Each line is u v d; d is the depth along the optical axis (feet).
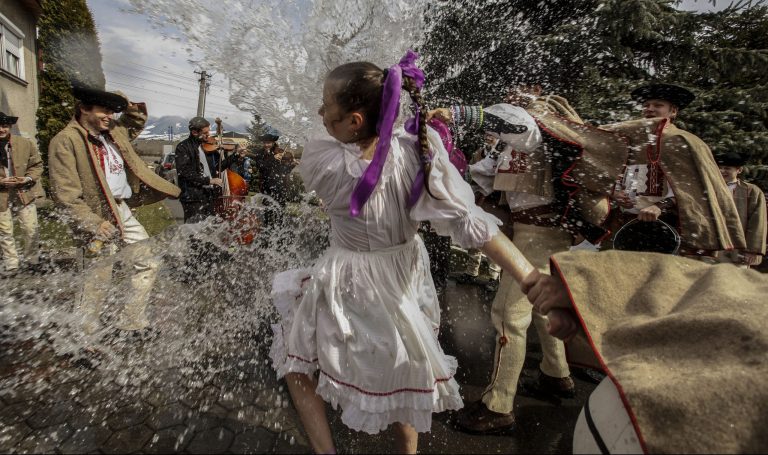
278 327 5.43
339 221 4.65
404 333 4.56
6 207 13.74
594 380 8.96
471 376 8.82
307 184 4.64
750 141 15.79
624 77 17.25
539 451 6.63
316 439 4.60
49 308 10.52
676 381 2.63
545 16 16.44
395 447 6.33
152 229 19.66
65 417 6.72
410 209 4.47
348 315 4.54
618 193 7.81
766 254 12.85
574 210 6.89
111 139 9.78
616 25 15.81
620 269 3.39
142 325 9.68
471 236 4.19
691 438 2.42
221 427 6.64
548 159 6.70
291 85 7.19
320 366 4.62
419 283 5.14
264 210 17.21
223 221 16.19
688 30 16.90
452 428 7.09
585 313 3.22
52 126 31.60
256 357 8.94
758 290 3.05
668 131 7.88
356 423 4.45
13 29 30.55
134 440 6.27
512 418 7.04
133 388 7.61
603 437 2.99
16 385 7.54
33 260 14.65
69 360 8.47
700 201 7.52
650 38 16.40
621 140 6.66
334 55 7.25
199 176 15.85
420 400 4.53
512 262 4.10
